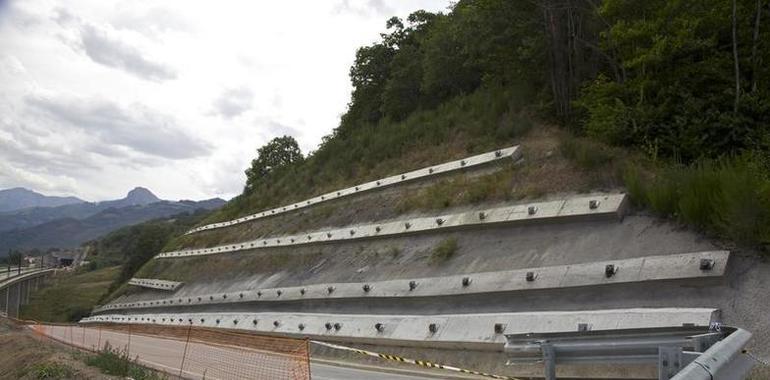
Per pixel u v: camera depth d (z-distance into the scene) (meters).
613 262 14.08
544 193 18.62
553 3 22.78
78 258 170.88
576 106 21.70
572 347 6.11
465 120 27.81
